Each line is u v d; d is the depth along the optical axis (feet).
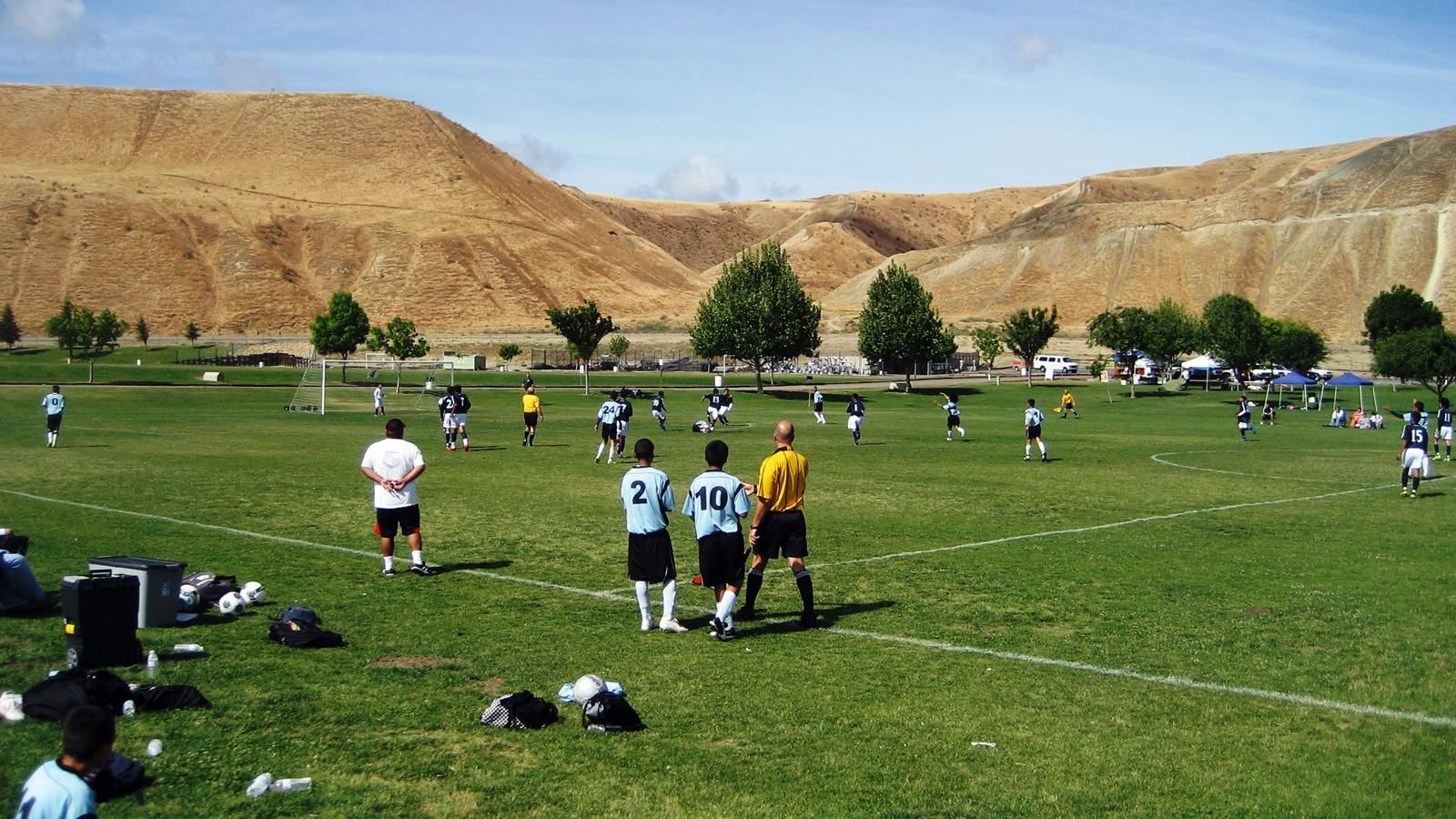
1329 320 536.42
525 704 27.76
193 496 70.28
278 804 22.63
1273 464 107.86
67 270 497.87
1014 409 227.81
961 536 58.80
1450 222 573.33
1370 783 24.63
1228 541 57.67
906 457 111.04
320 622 37.99
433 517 63.67
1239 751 26.58
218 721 27.45
